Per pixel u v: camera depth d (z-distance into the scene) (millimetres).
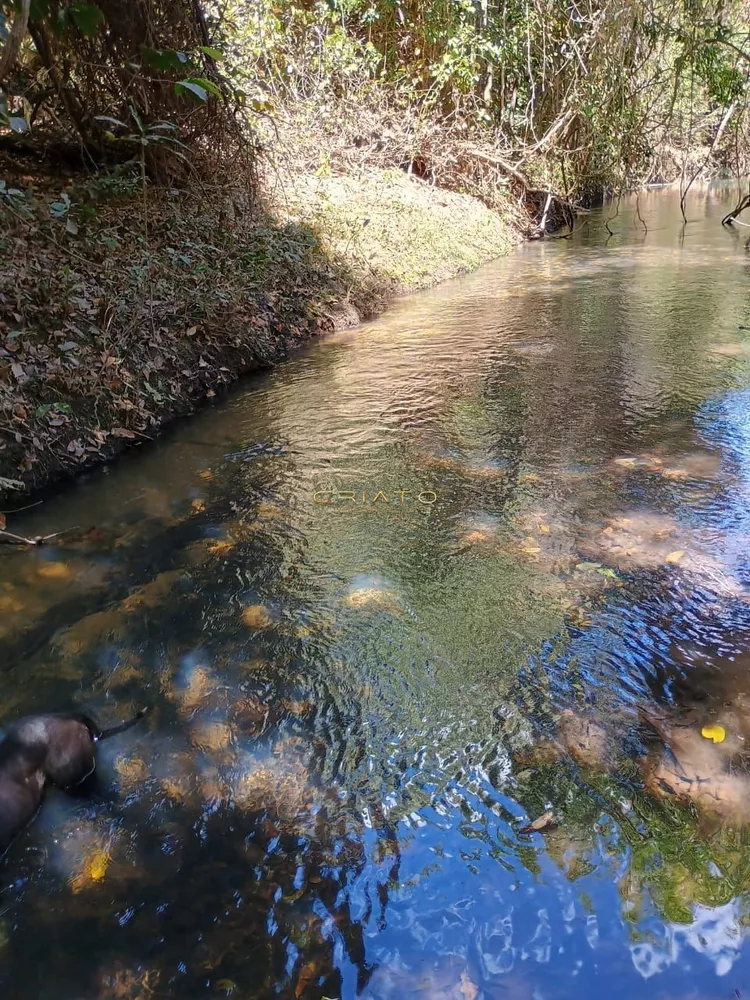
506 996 1519
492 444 4355
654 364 5680
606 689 2371
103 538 3430
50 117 6859
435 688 2416
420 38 11945
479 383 5461
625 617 2713
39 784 2006
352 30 11695
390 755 2158
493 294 8672
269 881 1798
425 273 9469
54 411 4133
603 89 13695
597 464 4000
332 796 2031
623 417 4656
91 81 6559
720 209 16266
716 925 1635
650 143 17031
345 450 4379
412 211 10695
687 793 1971
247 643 2678
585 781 2027
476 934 1648
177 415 4957
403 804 1993
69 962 1625
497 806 1970
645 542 3203
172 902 1752
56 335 4512
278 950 1638
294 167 9961
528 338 6637
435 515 3547
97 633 2740
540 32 12875
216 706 2379
